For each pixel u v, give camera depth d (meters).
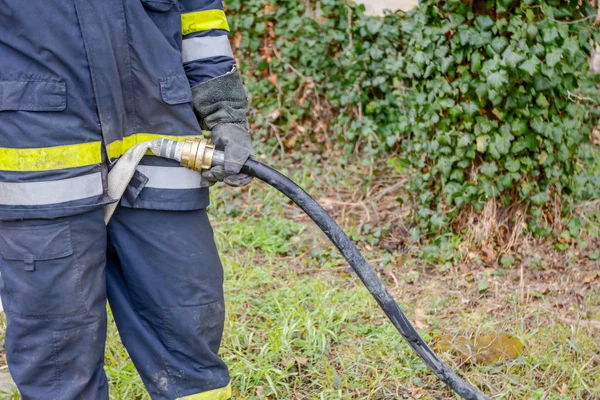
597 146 4.75
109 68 1.99
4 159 1.97
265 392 2.94
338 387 2.98
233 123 2.23
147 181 2.12
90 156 2.02
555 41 3.83
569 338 3.29
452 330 3.39
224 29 2.25
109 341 3.22
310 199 2.19
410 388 2.99
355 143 5.59
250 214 4.89
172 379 2.27
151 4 2.05
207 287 2.21
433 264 4.13
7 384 2.99
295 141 5.71
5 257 2.05
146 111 2.10
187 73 2.23
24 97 1.93
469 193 4.09
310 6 5.64
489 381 3.01
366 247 4.36
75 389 2.12
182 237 2.17
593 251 4.11
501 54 3.80
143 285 2.19
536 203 4.04
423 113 4.18
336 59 5.62
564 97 3.98
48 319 2.06
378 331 3.37
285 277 4.05
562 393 2.92
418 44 4.04
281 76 5.68
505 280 3.90
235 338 3.25
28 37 1.92
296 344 3.26
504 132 3.92
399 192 5.01
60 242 2.01
